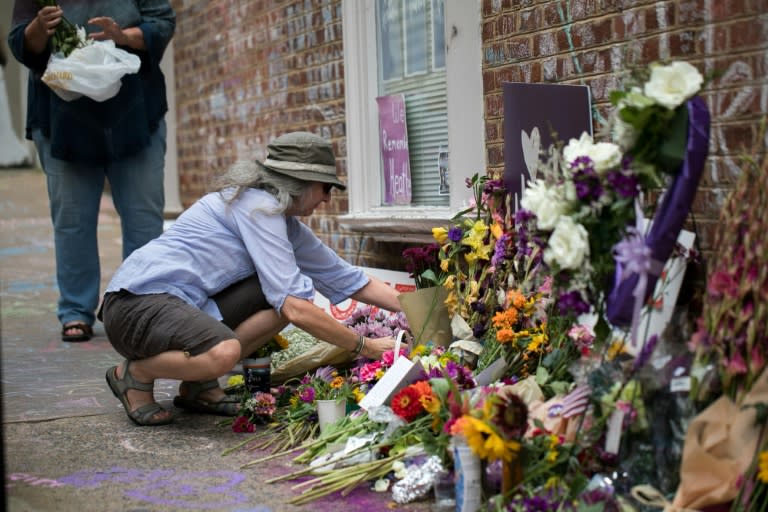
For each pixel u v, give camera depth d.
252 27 6.89
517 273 3.75
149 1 5.52
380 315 4.30
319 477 3.08
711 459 2.50
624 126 2.65
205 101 7.81
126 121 5.43
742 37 3.19
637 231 2.62
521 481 2.70
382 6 5.43
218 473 3.24
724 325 2.60
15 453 3.52
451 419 2.87
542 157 3.75
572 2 3.90
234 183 3.85
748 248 2.57
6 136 13.22
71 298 5.77
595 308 2.80
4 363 5.16
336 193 5.95
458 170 4.67
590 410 2.84
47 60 5.35
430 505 2.88
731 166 3.23
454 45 4.62
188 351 3.70
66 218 5.65
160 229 5.77
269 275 3.76
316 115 6.07
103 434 3.76
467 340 3.71
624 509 2.56
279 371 4.22
